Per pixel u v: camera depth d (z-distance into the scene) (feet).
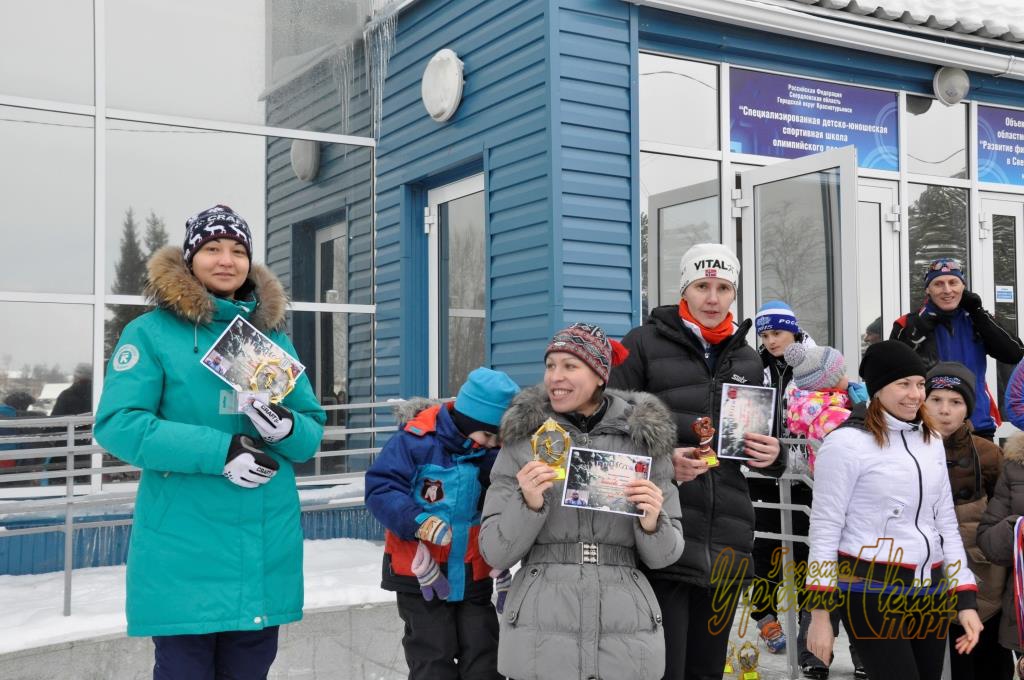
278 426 9.76
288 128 22.62
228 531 9.61
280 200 22.43
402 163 23.99
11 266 18.90
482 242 22.06
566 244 18.83
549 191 18.81
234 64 21.83
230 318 9.98
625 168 19.67
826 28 21.85
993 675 13.67
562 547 9.47
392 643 15.11
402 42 24.09
